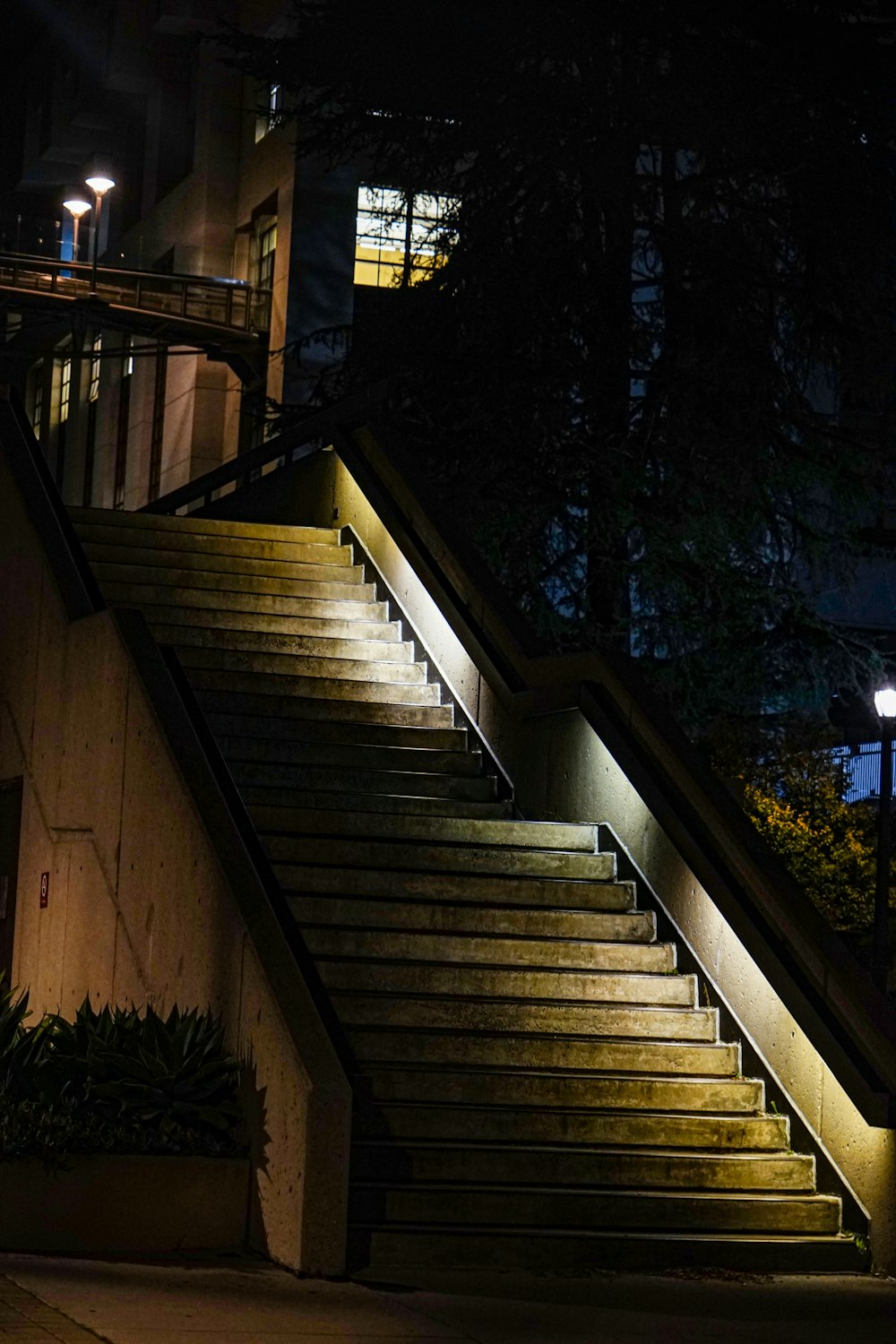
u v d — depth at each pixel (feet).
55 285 158.81
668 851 41.19
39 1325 24.43
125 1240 31.22
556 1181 33.99
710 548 90.02
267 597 55.47
